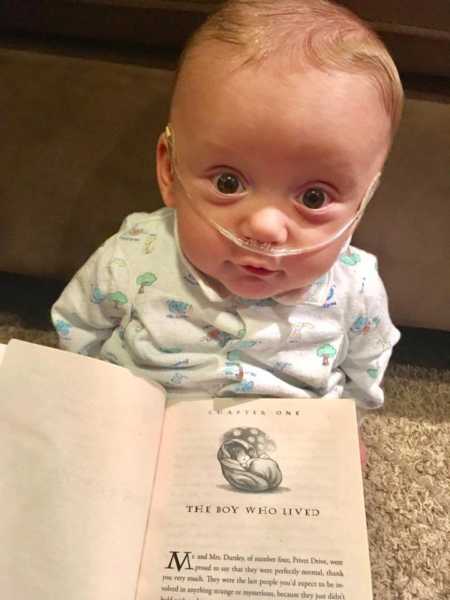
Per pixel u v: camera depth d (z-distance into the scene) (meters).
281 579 0.51
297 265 0.54
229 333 0.63
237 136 0.48
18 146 0.73
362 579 0.51
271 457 0.57
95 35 0.68
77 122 0.71
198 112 0.50
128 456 0.54
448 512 0.80
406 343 0.97
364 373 0.72
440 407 0.90
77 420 0.54
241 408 0.60
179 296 0.63
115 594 0.50
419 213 0.74
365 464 0.83
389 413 0.88
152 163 0.73
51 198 0.77
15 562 0.48
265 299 0.62
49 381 0.54
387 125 0.52
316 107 0.47
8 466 0.51
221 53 0.49
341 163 0.49
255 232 0.50
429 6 0.60
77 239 0.82
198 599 0.51
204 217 0.53
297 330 0.63
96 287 0.65
